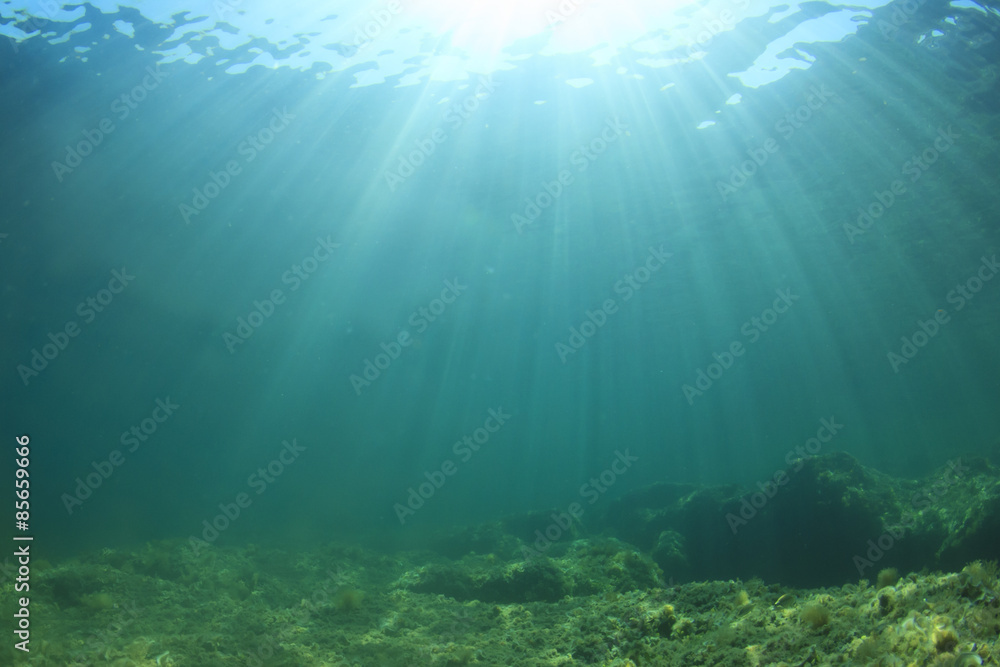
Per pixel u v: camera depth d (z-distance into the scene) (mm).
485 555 14164
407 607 9000
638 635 6172
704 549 14125
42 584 8281
